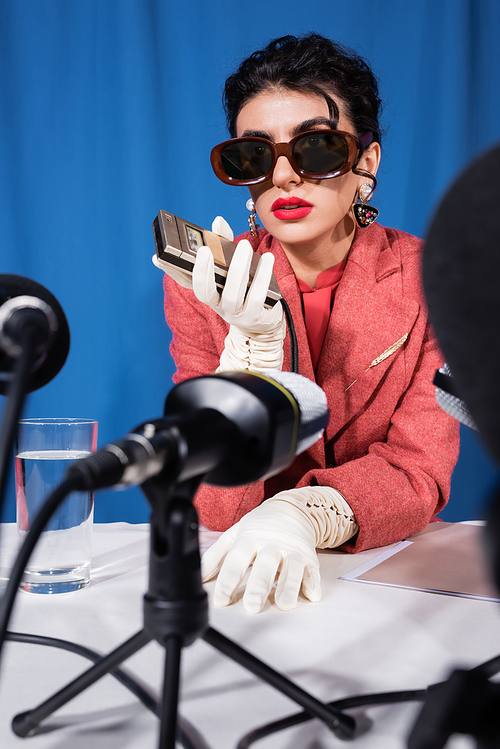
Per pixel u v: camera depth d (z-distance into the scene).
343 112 1.02
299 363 1.04
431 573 0.62
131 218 1.61
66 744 0.32
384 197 1.66
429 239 0.18
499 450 0.18
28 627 0.47
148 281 1.62
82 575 0.56
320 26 1.59
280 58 0.98
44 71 1.56
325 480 0.79
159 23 1.56
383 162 1.65
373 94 1.07
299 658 0.42
